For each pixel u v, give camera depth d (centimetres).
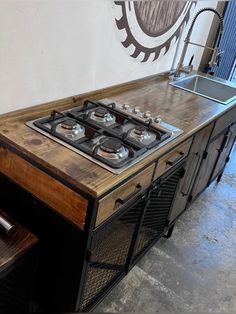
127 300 182
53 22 143
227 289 201
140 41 208
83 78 175
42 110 157
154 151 143
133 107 186
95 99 187
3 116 142
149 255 214
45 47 145
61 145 132
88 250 127
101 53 179
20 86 144
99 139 142
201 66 323
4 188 143
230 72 364
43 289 154
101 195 115
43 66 149
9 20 126
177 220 238
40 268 148
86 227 120
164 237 232
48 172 122
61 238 131
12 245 120
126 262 174
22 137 133
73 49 160
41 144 131
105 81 193
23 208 140
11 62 135
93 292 155
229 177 323
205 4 275
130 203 142
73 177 116
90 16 160
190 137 177
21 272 124
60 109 165
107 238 142
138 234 169
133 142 144
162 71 254
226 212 271
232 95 256
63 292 144
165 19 224
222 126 230
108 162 126
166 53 247
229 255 227
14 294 127
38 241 125
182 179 199
